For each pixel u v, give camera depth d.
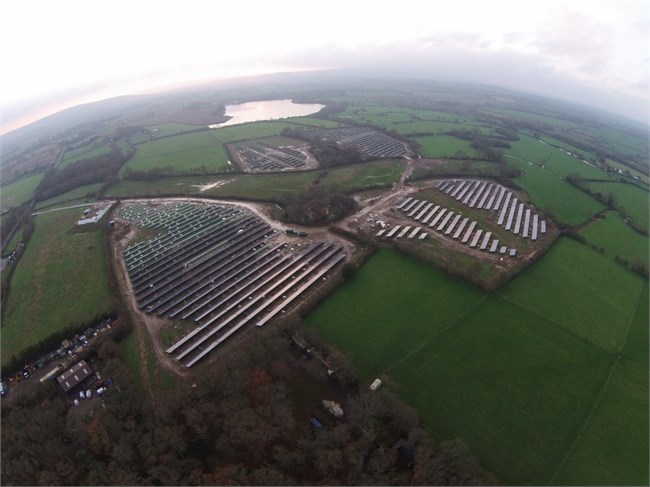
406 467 95.00
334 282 166.75
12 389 127.94
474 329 140.75
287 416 100.62
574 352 132.00
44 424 103.06
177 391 114.00
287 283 170.12
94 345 140.12
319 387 119.25
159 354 137.00
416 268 176.88
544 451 100.62
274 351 123.75
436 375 122.44
